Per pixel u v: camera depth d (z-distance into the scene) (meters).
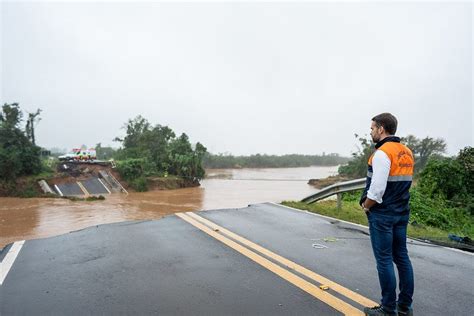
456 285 3.92
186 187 38.72
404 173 3.03
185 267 4.41
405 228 3.11
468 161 13.55
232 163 94.62
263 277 4.07
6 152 27.75
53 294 3.60
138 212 18.12
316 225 7.10
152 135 45.44
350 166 51.16
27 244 5.61
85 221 14.77
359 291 3.68
